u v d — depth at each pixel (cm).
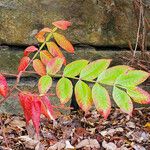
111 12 335
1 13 316
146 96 88
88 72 95
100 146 291
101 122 326
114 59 343
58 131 308
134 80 90
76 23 330
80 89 94
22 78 327
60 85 96
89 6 330
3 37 321
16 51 325
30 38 324
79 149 287
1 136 288
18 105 328
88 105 93
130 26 341
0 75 103
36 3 321
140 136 306
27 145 281
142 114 341
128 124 323
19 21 319
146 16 339
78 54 334
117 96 89
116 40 342
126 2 337
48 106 97
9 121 314
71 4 326
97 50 342
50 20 324
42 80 100
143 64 338
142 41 337
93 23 333
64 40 129
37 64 122
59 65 102
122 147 288
